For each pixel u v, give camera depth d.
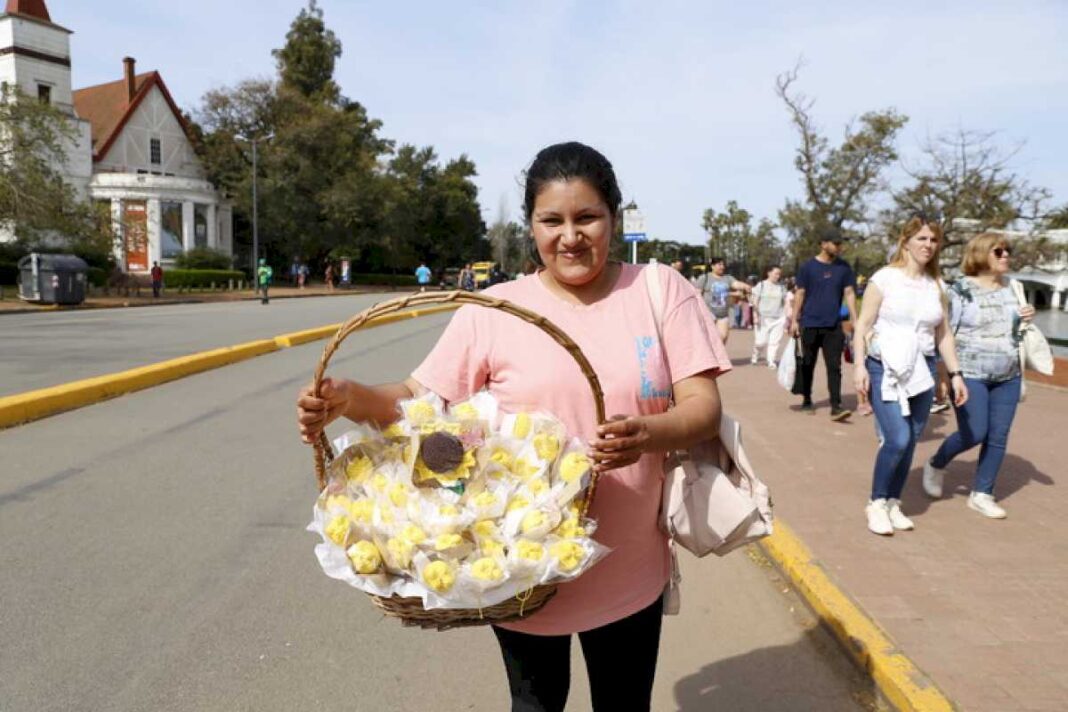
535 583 1.68
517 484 1.78
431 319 24.30
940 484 5.41
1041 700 2.89
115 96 52.50
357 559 1.70
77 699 3.01
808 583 3.92
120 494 5.46
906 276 4.64
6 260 32.88
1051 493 5.54
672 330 1.97
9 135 29.81
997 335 4.92
